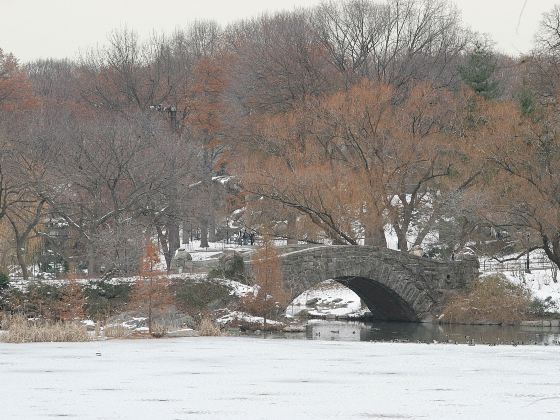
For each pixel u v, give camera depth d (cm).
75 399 3428
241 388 3741
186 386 3803
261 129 13362
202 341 6688
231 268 9462
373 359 5144
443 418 3017
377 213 11975
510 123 11075
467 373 4341
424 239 13900
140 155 12938
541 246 10938
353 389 3712
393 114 12862
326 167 12131
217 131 16925
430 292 10956
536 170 10569
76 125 14050
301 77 15150
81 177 12350
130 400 3403
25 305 8450
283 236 12056
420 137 12388
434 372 4384
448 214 12212
